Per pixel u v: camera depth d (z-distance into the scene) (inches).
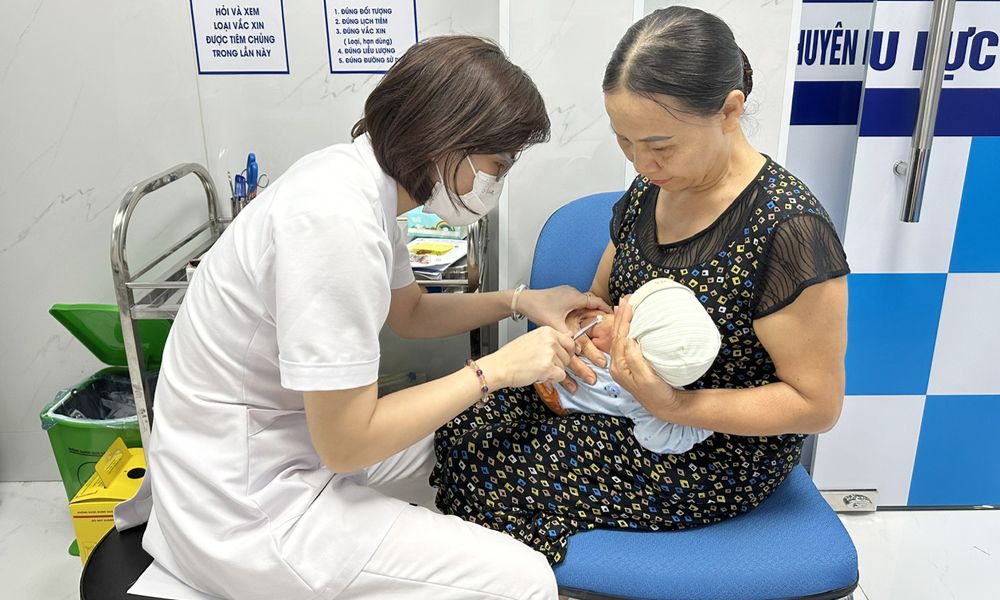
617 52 39.1
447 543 42.5
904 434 75.4
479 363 44.3
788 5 58.8
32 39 70.6
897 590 68.0
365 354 38.9
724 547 43.9
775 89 60.7
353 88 72.1
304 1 69.2
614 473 46.1
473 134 39.4
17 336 81.3
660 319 40.9
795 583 42.1
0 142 74.0
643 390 42.0
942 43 59.1
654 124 38.2
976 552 72.7
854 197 68.0
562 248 58.1
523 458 46.8
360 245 38.3
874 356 72.8
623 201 51.7
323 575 41.3
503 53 42.4
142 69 71.6
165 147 74.4
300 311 37.6
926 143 61.7
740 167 42.5
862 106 65.4
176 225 76.9
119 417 76.5
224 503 42.0
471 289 60.7
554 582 42.7
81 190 75.9
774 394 41.5
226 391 42.5
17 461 86.0
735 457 44.5
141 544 47.6
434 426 42.9
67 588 69.6
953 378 73.0
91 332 72.3
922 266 69.6
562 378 45.7
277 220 39.0
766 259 40.3
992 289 70.0
